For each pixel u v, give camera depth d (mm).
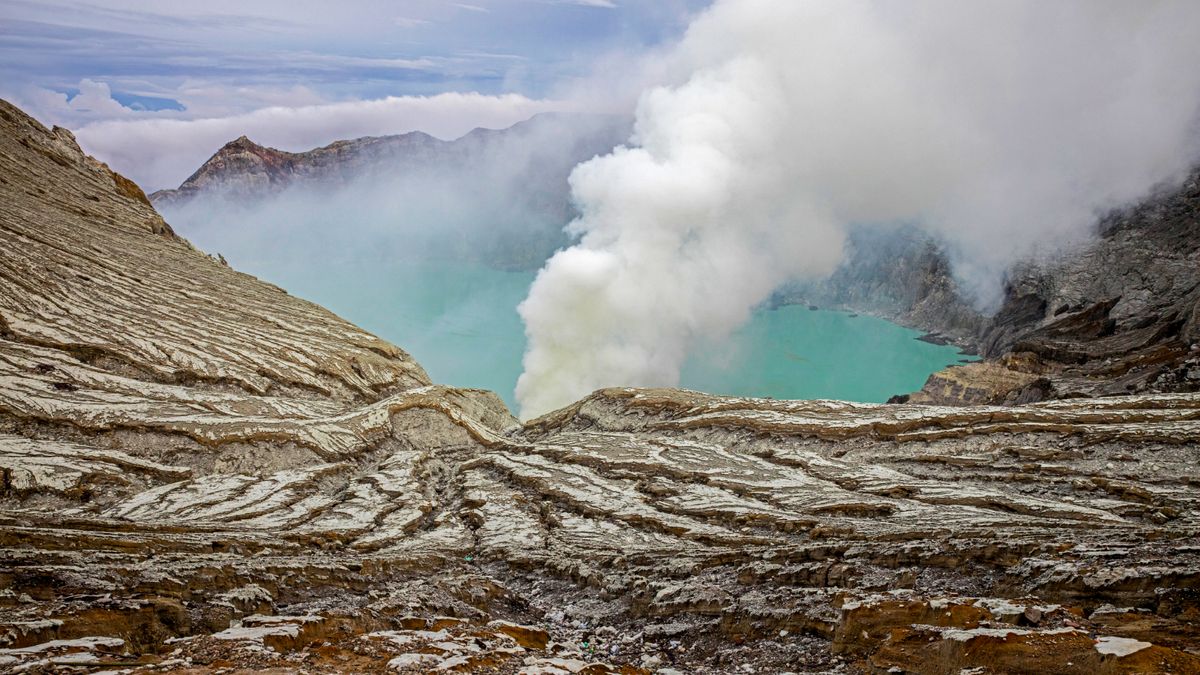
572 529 44719
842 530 37562
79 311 68688
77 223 91438
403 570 33969
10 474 45656
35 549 27719
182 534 37438
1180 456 49875
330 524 44656
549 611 29672
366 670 15180
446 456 68125
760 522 43375
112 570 23500
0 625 15547
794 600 22203
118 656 14938
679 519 45531
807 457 57562
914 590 21906
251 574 25812
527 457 62906
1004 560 23125
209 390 65688
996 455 53938
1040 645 13953
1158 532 26453
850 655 17938
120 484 49312
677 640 23156
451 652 16844
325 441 61812
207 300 82375
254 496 49781
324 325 87312
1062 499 45406
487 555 39531
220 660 14695
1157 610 16719
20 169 100188
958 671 14000
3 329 61344
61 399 55594
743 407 68312
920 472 54031
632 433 68938
